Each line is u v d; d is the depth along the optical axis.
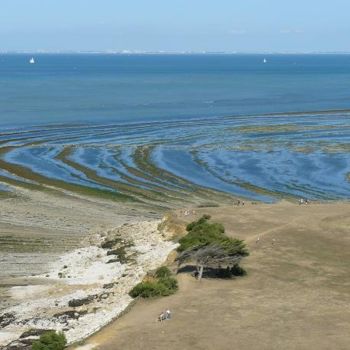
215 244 46.34
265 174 87.50
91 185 79.81
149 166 90.69
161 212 69.56
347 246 52.28
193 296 40.81
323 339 33.97
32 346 33.81
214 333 34.62
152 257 52.06
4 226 63.06
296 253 50.28
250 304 39.34
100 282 48.16
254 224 58.34
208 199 74.81
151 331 34.97
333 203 70.44
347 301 40.25
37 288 46.97
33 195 74.81
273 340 33.75
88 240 59.94
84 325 39.03
